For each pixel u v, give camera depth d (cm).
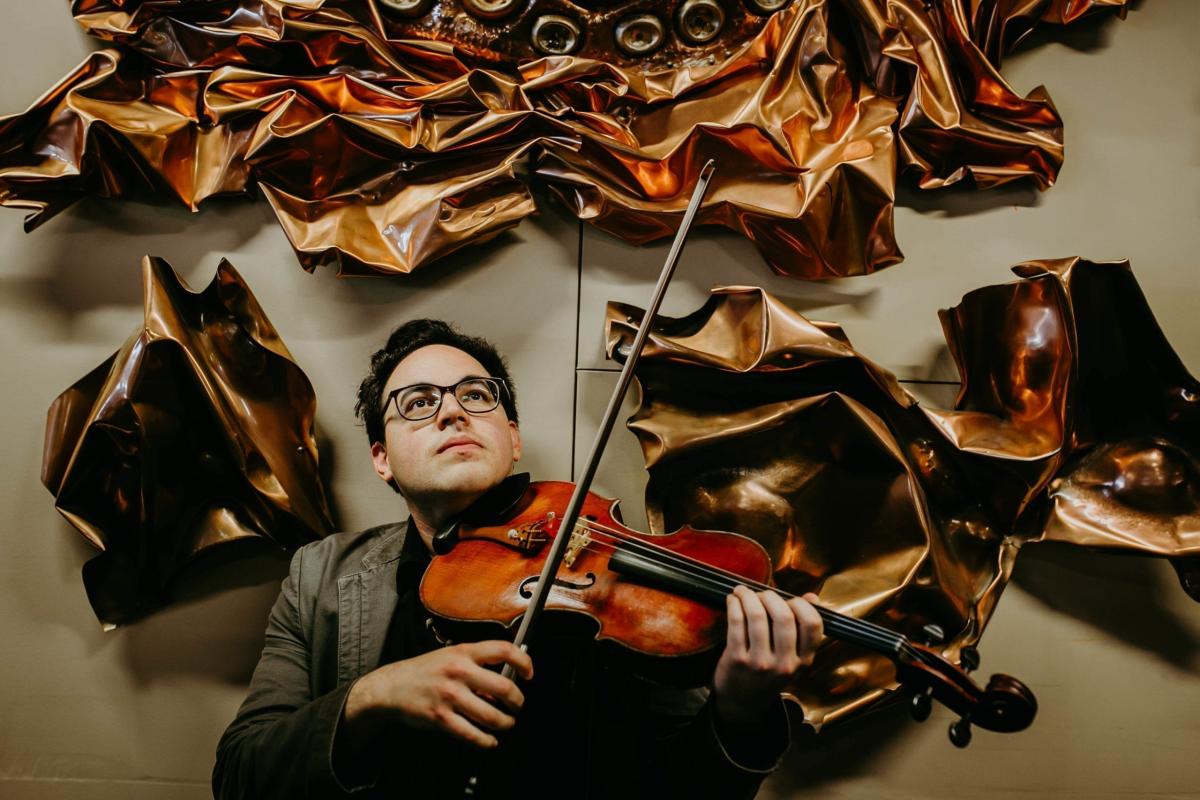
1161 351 136
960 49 151
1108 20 163
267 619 142
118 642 140
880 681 132
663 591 102
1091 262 136
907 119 148
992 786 137
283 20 143
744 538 109
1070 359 133
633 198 147
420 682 93
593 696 112
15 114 142
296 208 145
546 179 148
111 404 130
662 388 141
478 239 145
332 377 148
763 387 139
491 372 136
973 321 140
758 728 99
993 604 133
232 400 136
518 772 107
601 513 116
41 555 143
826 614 97
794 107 147
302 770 98
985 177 150
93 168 142
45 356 147
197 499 141
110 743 138
